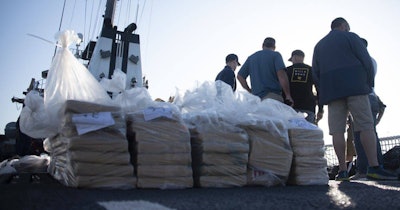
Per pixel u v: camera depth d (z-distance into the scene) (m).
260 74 4.39
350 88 3.34
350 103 3.40
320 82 3.63
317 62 3.77
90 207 1.42
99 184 2.25
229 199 1.79
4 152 8.27
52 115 2.53
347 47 3.47
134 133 2.46
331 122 3.55
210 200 1.74
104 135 2.34
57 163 2.82
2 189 2.01
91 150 2.27
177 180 2.43
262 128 2.81
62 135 2.56
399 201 1.71
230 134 2.67
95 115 2.33
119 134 2.38
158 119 2.50
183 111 3.00
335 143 3.52
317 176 2.93
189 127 2.70
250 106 3.00
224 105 2.90
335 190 2.32
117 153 2.33
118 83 2.67
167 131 2.48
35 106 2.68
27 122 2.68
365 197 1.87
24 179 2.93
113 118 2.41
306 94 4.30
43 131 2.73
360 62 3.41
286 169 2.80
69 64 2.55
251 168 2.76
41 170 3.89
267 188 2.57
